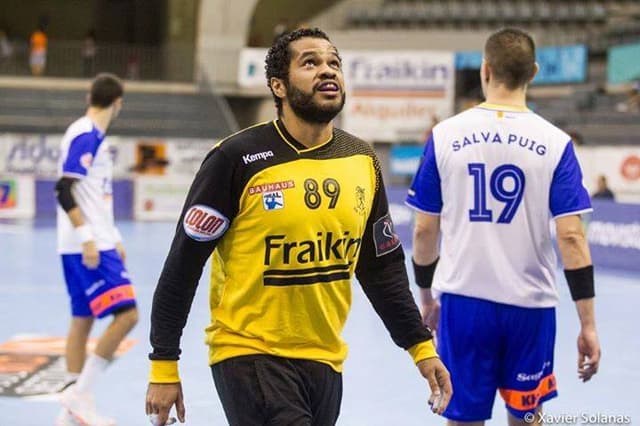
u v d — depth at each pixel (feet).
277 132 20.17
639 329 58.23
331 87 19.63
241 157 19.81
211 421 36.47
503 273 24.63
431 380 21.29
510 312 24.67
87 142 35.40
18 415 37.06
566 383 43.29
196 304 65.67
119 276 35.81
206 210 19.75
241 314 20.35
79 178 35.12
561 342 53.42
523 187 24.58
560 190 24.43
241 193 19.80
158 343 20.29
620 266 88.99
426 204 25.73
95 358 35.22
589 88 163.94
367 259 21.54
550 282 25.03
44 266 88.12
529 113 25.17
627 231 88.22
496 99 25.34
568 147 24.68
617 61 162.91
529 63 25.14
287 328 20.24
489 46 25.41
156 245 108.68
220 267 20.74
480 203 24.81
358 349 50.62
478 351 24.93
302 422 19.80
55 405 38.58
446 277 25.30
